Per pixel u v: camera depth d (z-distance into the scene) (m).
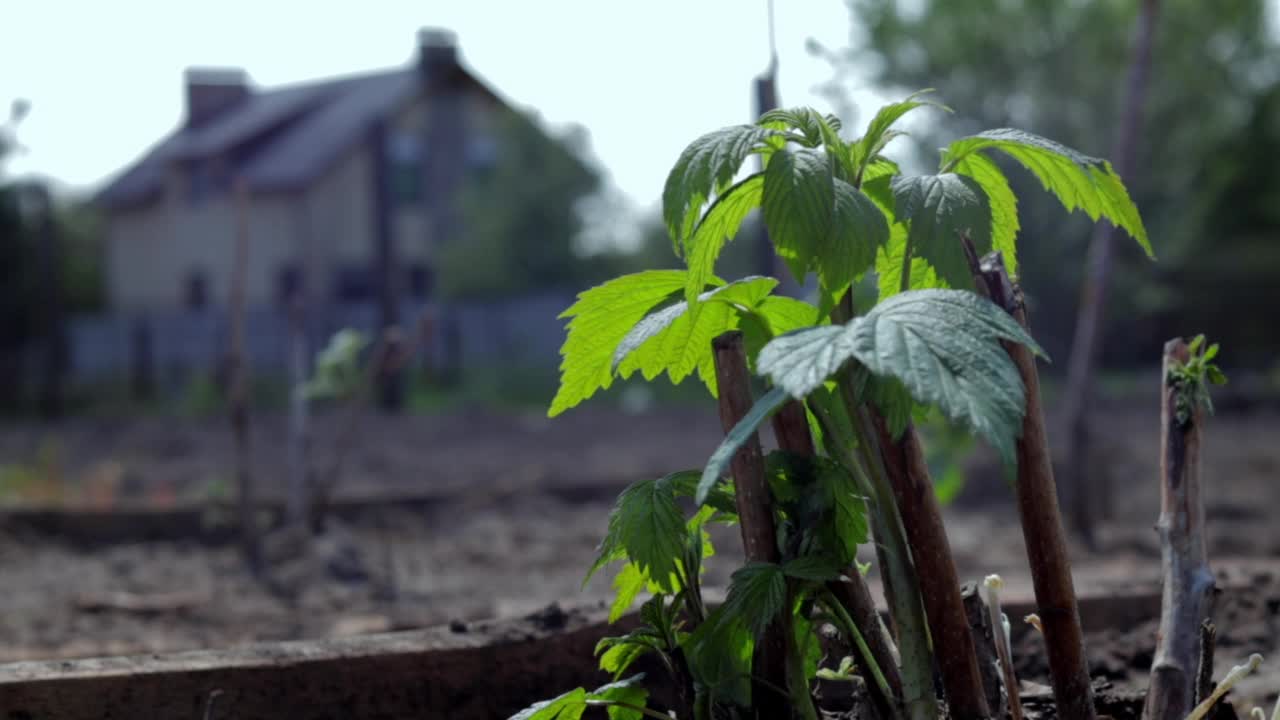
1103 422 19.58
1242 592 4.59
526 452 16.23
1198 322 33.28
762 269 6.34
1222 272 33.25
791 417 2.50
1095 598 4.29
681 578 2.57
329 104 40.34
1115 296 31.89
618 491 11.36
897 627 2.40
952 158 2.60
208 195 38.41
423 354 29.44
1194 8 34.19
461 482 13.19
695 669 2.47
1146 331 33.34
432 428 19.61
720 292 2.55
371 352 22.09
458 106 38.50
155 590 7.32
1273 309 32.88
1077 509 9.16
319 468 14.48
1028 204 31.34
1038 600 2.50
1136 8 32.88
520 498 10.89
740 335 2.51
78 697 3.11
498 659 3.52
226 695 3.22
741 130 2.42
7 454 17.14
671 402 26.19
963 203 2.39
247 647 3.43
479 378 29.64
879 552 2.43
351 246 37.66
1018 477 2.46
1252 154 36.47
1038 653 3.90
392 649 3.42
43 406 25.61
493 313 32.59
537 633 3.61
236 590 7.34
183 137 41.41
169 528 9.12
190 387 27.05
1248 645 4.25
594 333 2.71
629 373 2.76
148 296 40.84
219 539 9.01
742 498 2.46
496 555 8.65
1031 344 2.13
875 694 2.48
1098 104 33.03
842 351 2.09
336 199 37.34
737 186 2.51
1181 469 2.93
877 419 2.38
